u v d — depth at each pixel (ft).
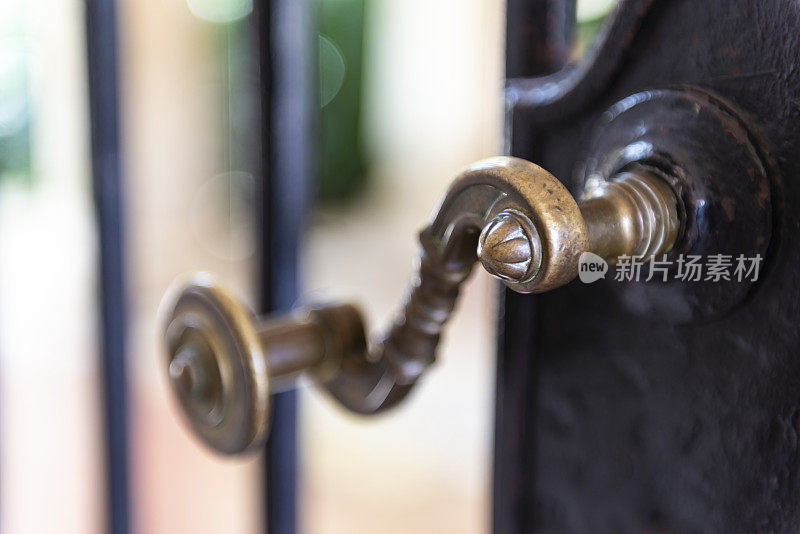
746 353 1.21
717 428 1.24
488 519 1.47
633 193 1.18
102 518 2.06
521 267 1.13
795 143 1.15
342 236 12.50
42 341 7.74
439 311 1.31
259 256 1.71
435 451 6.23
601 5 1.39
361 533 4.80
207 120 11.20
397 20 12.36
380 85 12.66
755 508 1.22
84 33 1.82
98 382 1.99
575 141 1.31
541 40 1.36
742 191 1.17
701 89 1.20
